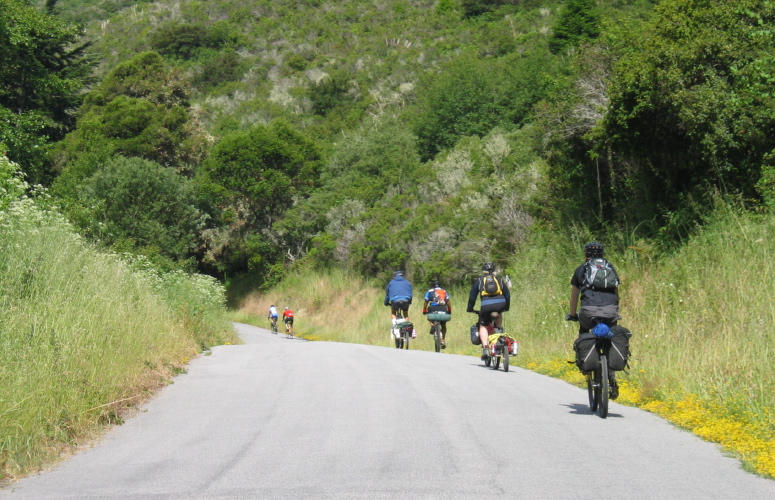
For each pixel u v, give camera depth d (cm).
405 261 4175
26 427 803
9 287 1203
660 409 1055
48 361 955
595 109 2364
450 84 7038
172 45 13512
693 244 1808
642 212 2267
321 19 14450
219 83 12038
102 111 6594
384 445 791
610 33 2395
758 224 1702
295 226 5909
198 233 6188
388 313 3988
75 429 880
